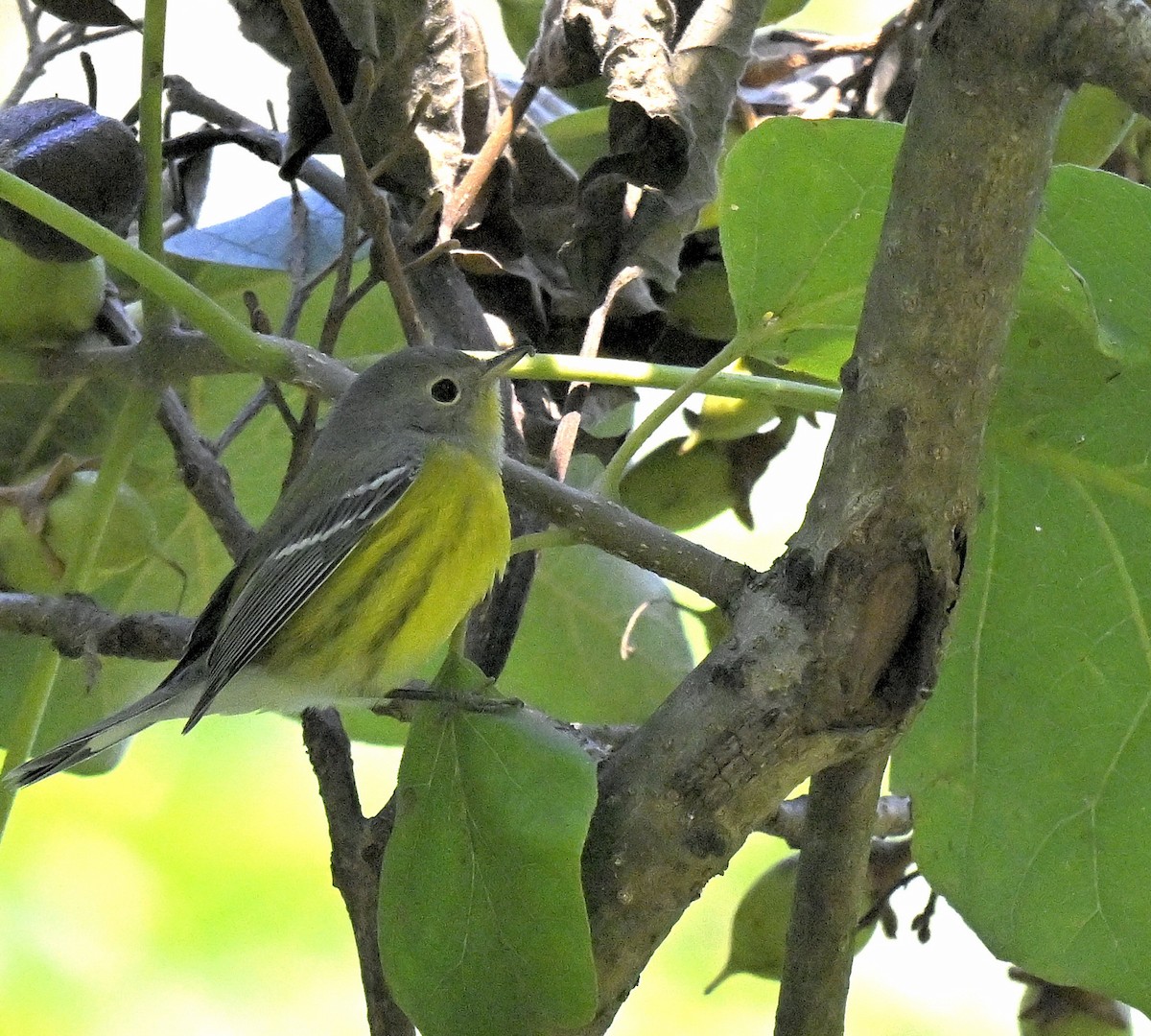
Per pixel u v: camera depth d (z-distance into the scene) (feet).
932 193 13.87
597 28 21.66
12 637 25.72
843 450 14.75
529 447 24.30
